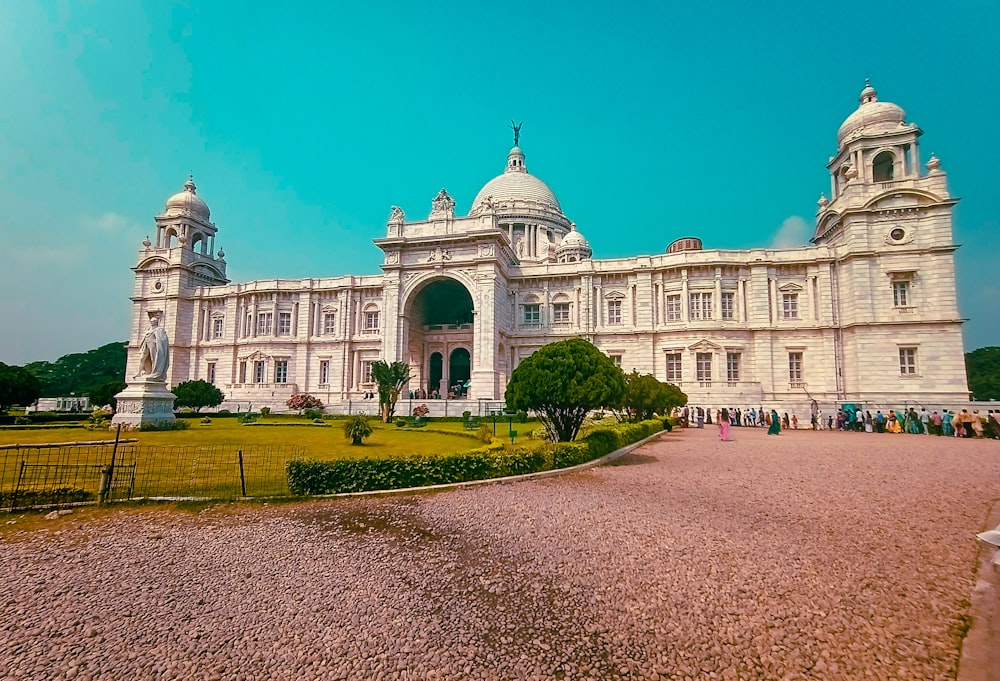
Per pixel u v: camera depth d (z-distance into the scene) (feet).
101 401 160.04
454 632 23.72
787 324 180.65
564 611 25.82
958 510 45.06
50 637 23.61
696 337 186.60
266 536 38.14
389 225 203.62
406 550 34.99
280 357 227.20
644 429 103.04
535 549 34.96
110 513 43.93
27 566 32.45
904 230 167.02
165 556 34.06
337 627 24.27
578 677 20.24
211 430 116.67
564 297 208.23
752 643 22.65
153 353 119.03
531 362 78.28
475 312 188.85
